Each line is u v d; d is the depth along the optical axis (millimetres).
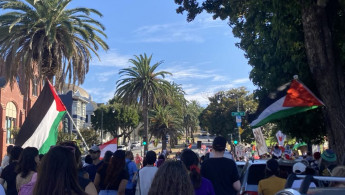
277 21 11055
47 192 3137
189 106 87812
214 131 66062
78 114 71438
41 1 20625
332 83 9523
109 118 77750
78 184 3320
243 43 15211
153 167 6559
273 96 9703
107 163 7066
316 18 9734
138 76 42688
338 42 10758
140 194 6348
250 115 10094
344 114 9391
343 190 3262
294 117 12414
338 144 9266
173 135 57469
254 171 8172
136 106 43969
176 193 3221
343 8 9938
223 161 5836
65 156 3279
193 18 14305
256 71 13562
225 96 67312
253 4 12242
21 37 20859
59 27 21609
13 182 5645
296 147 26562
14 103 42375
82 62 23000
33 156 4969
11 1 21125
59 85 22484
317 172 8820
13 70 21562
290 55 11688
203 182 4781
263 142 20344
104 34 23531
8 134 40375
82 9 22172
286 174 6246
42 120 9906
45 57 21406
